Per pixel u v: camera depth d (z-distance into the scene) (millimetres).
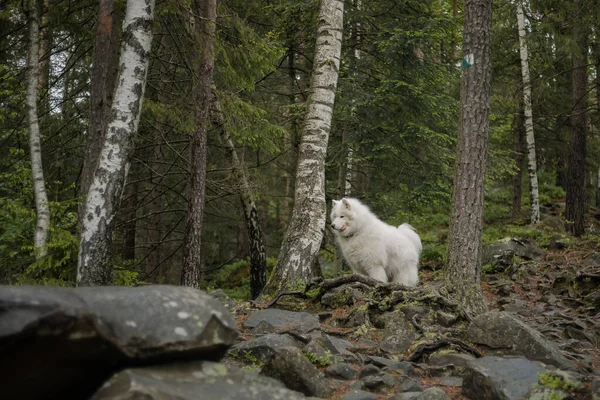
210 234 20484
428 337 5336
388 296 6375
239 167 11211
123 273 7598
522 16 17406
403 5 13352
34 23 8609
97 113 7824
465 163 6488
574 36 14781
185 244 7941
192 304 3223
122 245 14406
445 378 4664
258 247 11383
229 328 3283
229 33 9289
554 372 4199
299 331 5809
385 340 5352
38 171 7910
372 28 13711
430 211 21094
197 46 8352
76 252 7207
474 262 6422
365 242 7926
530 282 9828
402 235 8484
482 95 6484
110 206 6453
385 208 13781
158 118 10844
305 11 12914
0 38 9219
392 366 4719
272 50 9445
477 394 4145
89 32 9914
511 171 14328
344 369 4617
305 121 8531
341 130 14227
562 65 18953
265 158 15977
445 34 13070
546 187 26031
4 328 2486
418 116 13391
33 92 8359
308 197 8164
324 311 6863
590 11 14516
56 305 2635
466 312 5914
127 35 6641
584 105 16172
